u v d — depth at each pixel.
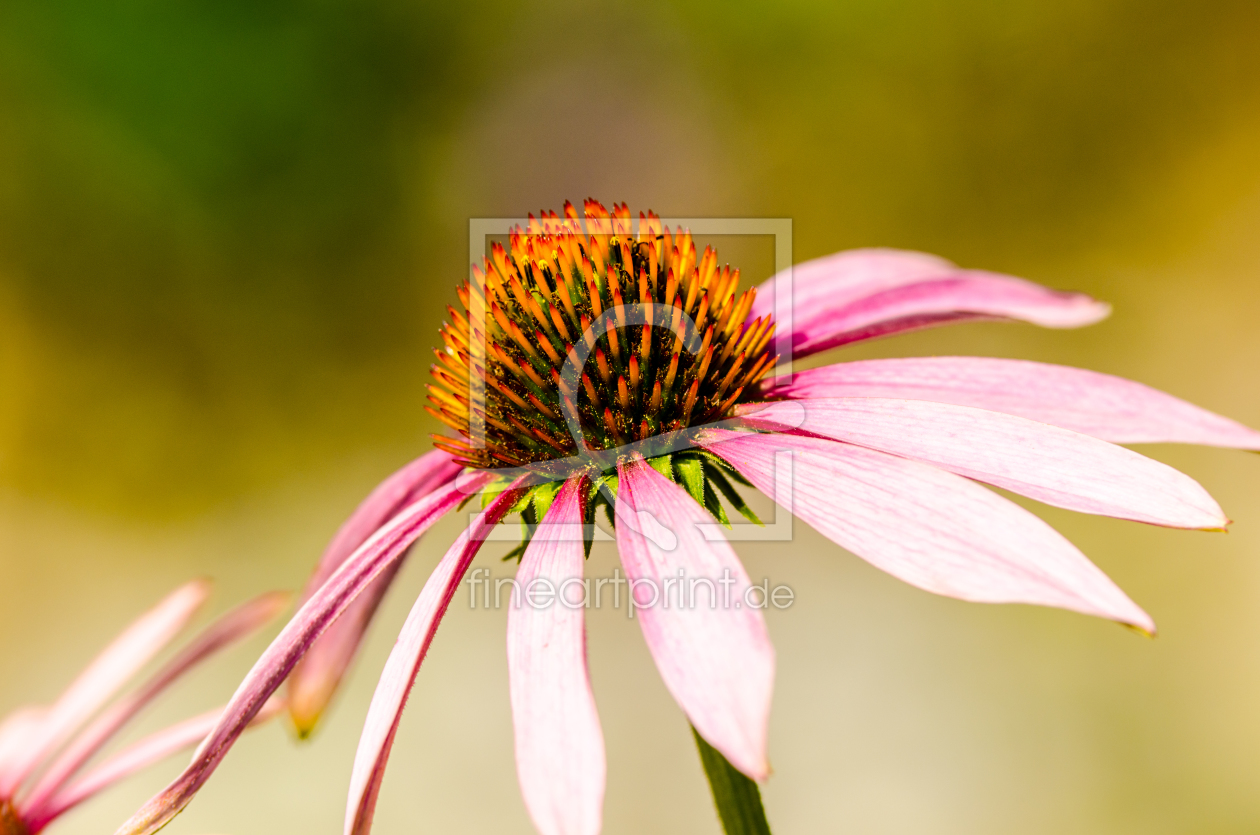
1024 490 0.31
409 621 0.31
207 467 0.98
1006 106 1.04
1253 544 0.63
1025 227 0.98
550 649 0.30
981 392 0.33
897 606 0.66
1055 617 0.64
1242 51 0.96
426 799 0.62
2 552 0.90
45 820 0.35
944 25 1.05
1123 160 0.99
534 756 0.29
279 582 0.81
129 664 0.38
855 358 0.82
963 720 0.59
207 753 0.31
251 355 1.08
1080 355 0.80
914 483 0.31
